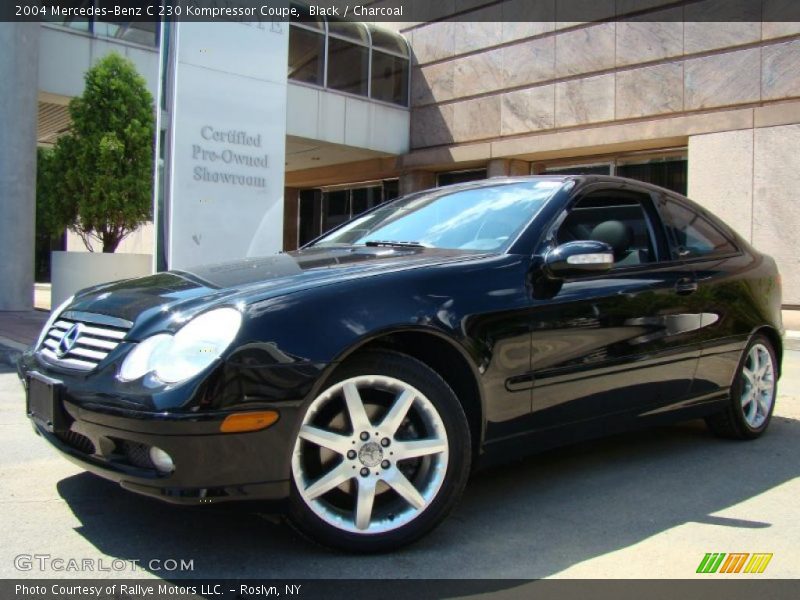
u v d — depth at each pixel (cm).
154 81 1469
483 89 1836
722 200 1438
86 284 1118
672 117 1511
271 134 935
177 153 858
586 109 1645
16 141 1277
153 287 319
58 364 297
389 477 281
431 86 1950
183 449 249
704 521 328
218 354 255
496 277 322
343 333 271
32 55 1287
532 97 1741
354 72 1884
